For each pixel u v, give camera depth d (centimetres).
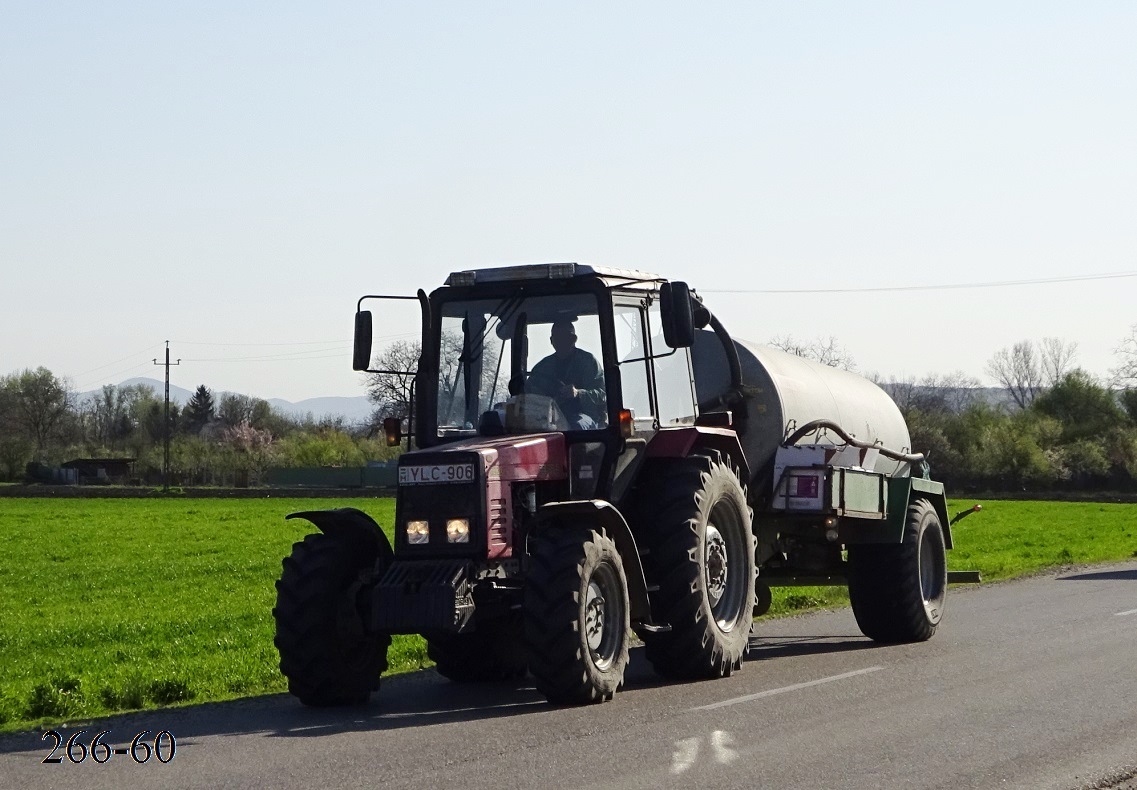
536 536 975
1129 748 767
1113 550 3133
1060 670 1089
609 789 659
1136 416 8931
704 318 1170
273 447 10738
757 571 1334
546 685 923
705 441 1146
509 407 1045
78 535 4388
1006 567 2542
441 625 904
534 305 1065
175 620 1936
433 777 692
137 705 1058
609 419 1038
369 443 10375
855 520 1355
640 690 1012
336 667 970
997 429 7975
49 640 1712
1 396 13562
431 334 1080
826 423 1380
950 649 1276
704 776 690
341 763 738
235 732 871
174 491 7850
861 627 1391
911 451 1673
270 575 2908
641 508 1082
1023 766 718
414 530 964
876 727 832
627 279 1086
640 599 1007
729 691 998
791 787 666
